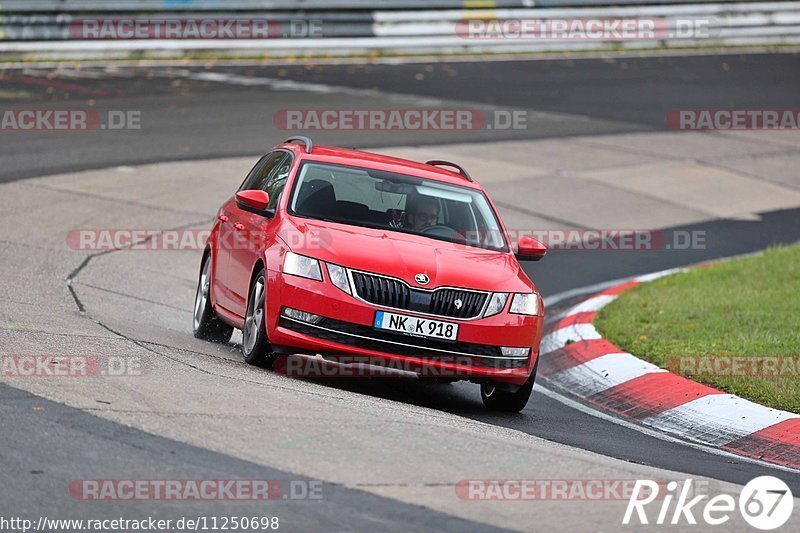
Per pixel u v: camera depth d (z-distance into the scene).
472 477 21.86
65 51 110.94
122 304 42.03
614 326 43.22
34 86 95.50
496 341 30.89
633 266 59.72
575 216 68.94
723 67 124.50
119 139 77.62
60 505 18.36
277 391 27.80
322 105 93.75
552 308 50.50
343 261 30.56
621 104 104.44
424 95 101.56
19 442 21.06
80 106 88.06
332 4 120.62
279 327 30.62
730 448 30.30
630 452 27.64
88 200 61.62
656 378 35.88
